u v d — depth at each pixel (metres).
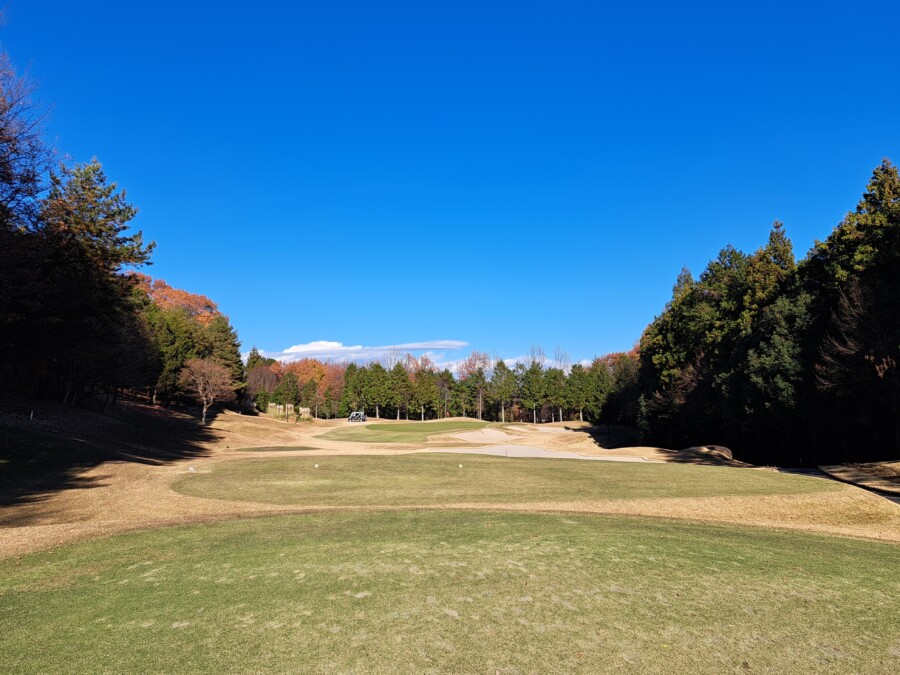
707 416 45.41
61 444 22.64
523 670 4.70
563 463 26.05
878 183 29.70
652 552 8.42
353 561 7.80
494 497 16.45
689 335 50.34
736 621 5.83
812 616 6.03
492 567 7.50
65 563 8.09
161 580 7.13
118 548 8.95
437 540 9.08
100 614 5.97
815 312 31.47
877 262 28.03
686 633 5.50
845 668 4.88
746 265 48.50
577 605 6.16
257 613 5.93
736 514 14.81
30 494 15.08
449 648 5.09
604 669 4.74
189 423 52.34
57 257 23.44
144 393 65.75
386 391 106.50
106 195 25.98
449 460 27.39
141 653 5.01
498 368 113.00
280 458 29.06
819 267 35.09
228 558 8.10
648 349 58.12
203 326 87.25
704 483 19.11
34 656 4.97
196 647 5.12
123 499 14.80
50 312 23.41
